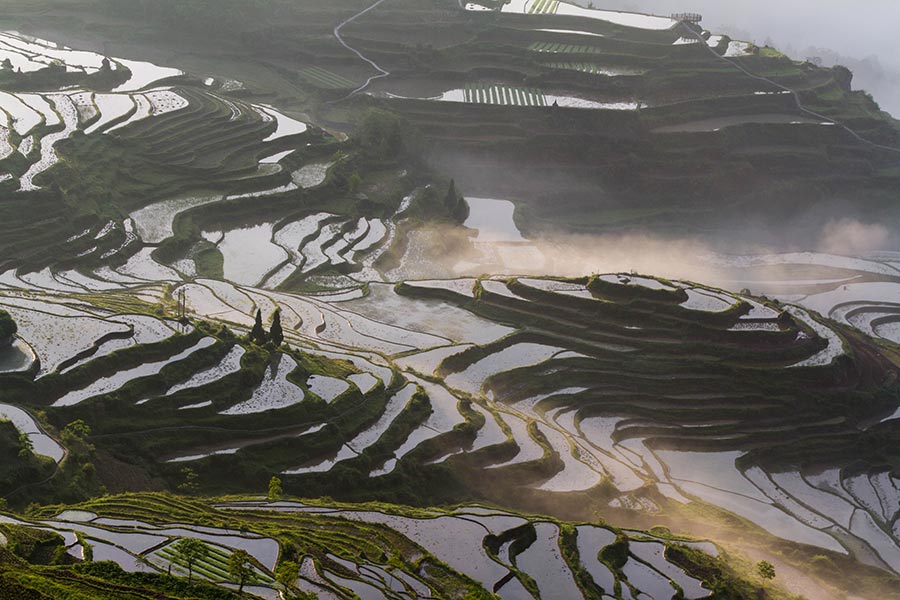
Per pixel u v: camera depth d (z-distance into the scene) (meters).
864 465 125.19
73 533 71.69
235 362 108.12
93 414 95.88
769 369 133.00
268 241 169.38
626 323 139.38
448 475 103.00
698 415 126.25
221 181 181.12
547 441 113.38
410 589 73.06
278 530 78.62
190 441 97.12
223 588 66.50
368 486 98.69
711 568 85.94
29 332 105.56
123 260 152.62
